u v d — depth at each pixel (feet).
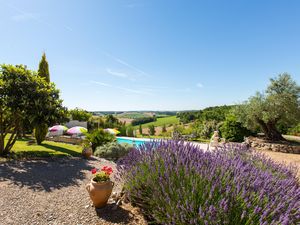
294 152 37.50
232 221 7.04
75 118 84.74
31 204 11.95
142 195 10.53
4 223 9.71
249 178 8.80
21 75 26.96
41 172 19.48
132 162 12.42
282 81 42.91
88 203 12.05
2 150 26.58
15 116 26.89
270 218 7.00
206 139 69.36
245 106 44.45
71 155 29.40
